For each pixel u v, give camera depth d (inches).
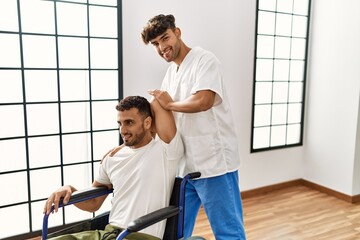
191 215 71.1
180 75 65.4
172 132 57.9
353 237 94.5
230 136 67.6
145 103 57.1
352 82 116.3
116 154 59.6
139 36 95.8
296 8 127.9
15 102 84.1
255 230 98.1
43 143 89.3
